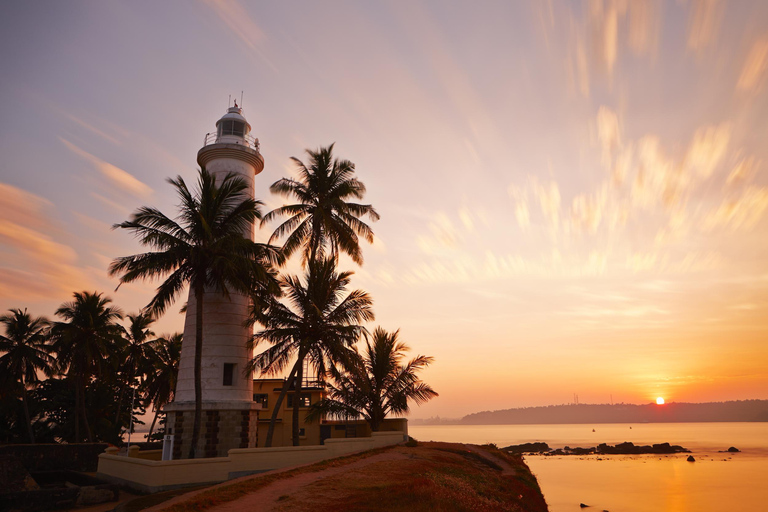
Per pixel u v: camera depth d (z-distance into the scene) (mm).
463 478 24047
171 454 29141
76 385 47594
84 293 47781
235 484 18250
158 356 57719
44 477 31359
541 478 69125
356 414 35500
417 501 15719
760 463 89812
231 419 31000
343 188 36438
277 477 19766
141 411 62156
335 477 19672
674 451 114500
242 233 32188
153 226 28719
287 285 32094
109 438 54688
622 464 90188
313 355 32188
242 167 37406
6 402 51344
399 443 35688
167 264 27672
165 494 20266
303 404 42406
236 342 32938
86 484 28312
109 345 48062
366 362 37312
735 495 53406
